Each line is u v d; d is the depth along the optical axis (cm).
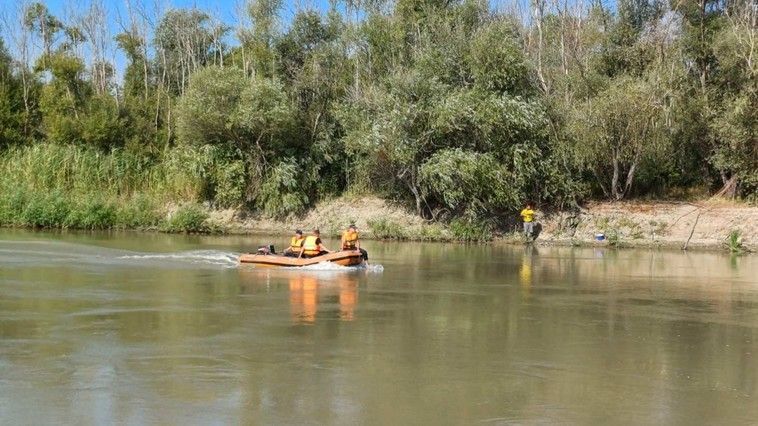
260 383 1091
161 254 2841
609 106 3753
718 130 3719
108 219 4122
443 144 3891
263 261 2562
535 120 3784
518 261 2891
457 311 1717
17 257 2659
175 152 4316
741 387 1123
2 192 4269
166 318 1560
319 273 2391
